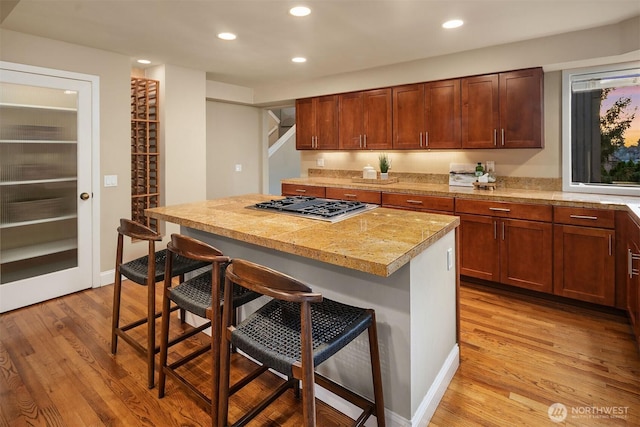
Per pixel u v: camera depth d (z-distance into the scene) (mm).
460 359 2350
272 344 1436
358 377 1839
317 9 2674
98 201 3637
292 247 1669
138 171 4320
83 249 3553
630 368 2248
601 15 2807
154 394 2043
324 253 1549
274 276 1343
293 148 8094
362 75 4496
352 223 2104
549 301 3264
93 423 1824
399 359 1696
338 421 1843
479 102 3705
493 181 3877
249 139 5980
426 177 4492
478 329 2764
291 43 3449
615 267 2863
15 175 3123
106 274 3736
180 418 1862
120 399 2000
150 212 2547
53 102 3309
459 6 2629
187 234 2738
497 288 3584
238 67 4340
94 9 2652
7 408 1921
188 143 4445
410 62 4102
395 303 1688
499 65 3541
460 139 3844
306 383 1289
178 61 4062
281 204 2664
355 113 4613
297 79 5000
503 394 2029
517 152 3832
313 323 1557
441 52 3756
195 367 2312
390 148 4348
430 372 1894
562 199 3072
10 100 3072
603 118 3400
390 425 1739
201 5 2598
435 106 3982
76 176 3480
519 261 3305
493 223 3414
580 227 2988
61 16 2771
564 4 2607
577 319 2912
